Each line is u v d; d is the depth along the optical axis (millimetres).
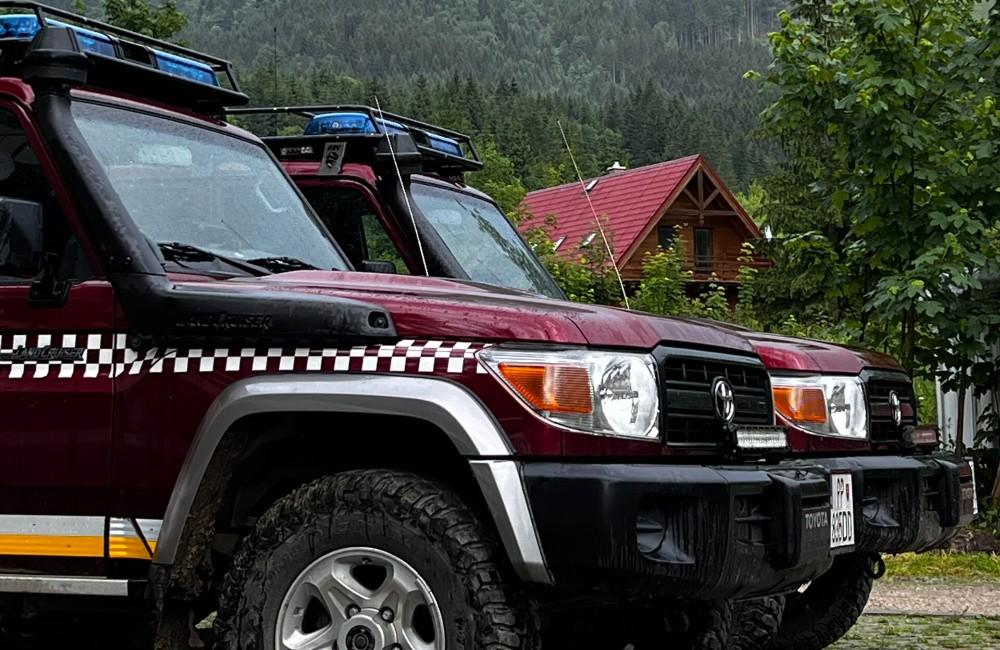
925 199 11664
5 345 4238
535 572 3656
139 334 4070
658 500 3760
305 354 3920
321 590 3803
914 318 11875
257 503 4316
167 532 3959
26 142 4375
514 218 19219
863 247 12273
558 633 5051
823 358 6281
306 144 8609
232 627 3855
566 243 40000
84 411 4113
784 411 6008
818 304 27797
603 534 3609
